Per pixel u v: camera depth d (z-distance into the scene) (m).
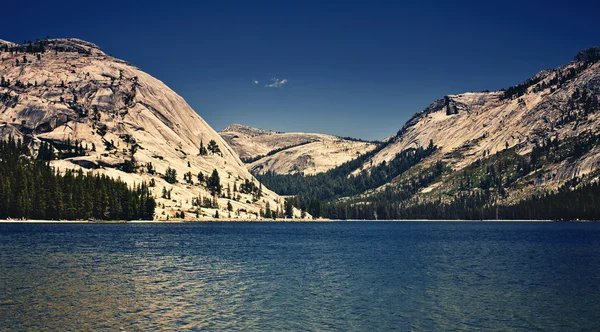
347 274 81.50
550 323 50.19
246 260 100.56
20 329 46.19
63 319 49.69
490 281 74.25
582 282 73.38
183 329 47.03
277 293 64.00
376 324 49.50
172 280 73.25
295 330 47.25
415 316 52.66
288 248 131.62
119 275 77.06
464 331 47.41
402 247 136.38
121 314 51.97
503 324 49.72
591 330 47.84
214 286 68.62
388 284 71.50
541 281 74.31
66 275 75.62
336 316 52.44
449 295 63.47
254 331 46.78
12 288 64.31
